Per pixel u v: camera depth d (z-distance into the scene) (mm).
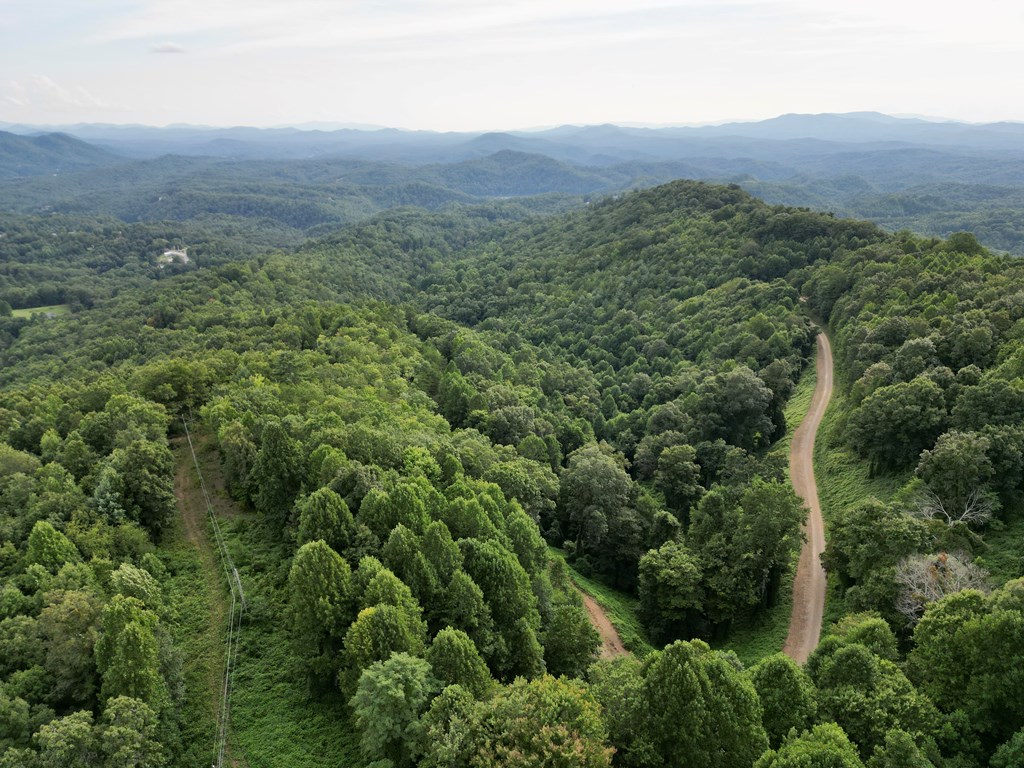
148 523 73938
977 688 42688
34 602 51625
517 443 117250
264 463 74812
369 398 112125
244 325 194250
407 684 41906
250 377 116188
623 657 59844
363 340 159250
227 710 51812
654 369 179750
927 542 64125
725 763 39344
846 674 44938
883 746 40094
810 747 35406
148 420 90500
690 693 40500
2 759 37781
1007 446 72875
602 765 36031
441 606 56844
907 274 146375
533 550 72688
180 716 50438
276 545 73188
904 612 57688
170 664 50562
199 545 74125
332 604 51750
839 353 142125
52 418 99875
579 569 95250
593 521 94438
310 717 51406
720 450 111688
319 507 61750
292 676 55344
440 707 40500
